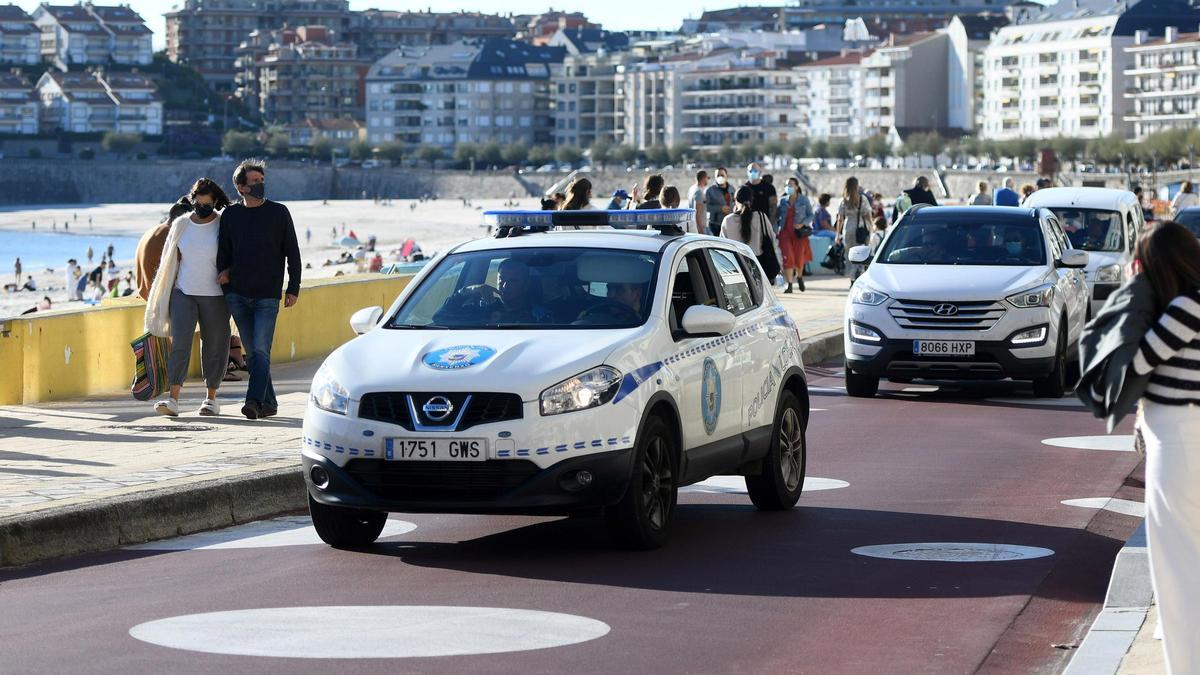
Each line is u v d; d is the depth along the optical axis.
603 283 20.22
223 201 30.28
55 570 18.28
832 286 69.69
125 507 20.09
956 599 16.58
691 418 19.98
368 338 19.75
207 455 24.56
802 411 23.45
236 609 15.90
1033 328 36.34
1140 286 12.38
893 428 32.06
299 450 25.14
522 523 21.28
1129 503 22.98
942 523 21.30
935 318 36.44
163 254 29.81
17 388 33.28
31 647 14.27
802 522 21.44
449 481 18.20
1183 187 74.69
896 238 38.75
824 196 81.50
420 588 16.98
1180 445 12.03
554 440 18.12
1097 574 18.03
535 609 15.90
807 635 14.91
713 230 57.16
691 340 20.27
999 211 38.91
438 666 13.49
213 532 20.98
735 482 25.30
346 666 13.47
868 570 18.05
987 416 34.06
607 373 18.56
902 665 13.85
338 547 19.55
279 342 42.38
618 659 13.85
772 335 22.59
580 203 42.50
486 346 18.97
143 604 16.20
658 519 19.31
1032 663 14.10
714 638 14.71
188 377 38.31
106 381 35.69
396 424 18.33
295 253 29.73
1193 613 11.90
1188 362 12.08
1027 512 22.17
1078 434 31.08
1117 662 13.20
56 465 23.45
